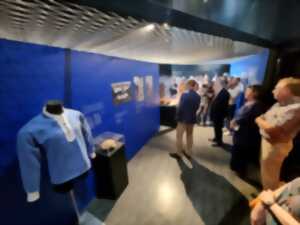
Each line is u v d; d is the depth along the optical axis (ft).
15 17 3.22
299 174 8.34
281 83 5.94
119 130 10.33
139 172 9.95
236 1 2.85
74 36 5.04
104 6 2.85
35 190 4.41
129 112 11.49
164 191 8.23
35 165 4.36
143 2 2.77
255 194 7.73
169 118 18.39
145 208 7.22
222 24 4.32
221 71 22.49
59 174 4.65
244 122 8.75
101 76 8.54
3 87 4.31
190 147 11.69
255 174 9.21
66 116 5.00
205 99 18.42
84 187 7.22
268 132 6.05
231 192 7.95
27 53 4.87
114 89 9.68
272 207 2.70
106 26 4.13
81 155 5.09
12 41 4.48
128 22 3.79
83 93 7.31
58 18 3.39
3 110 4.33
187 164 10.67
